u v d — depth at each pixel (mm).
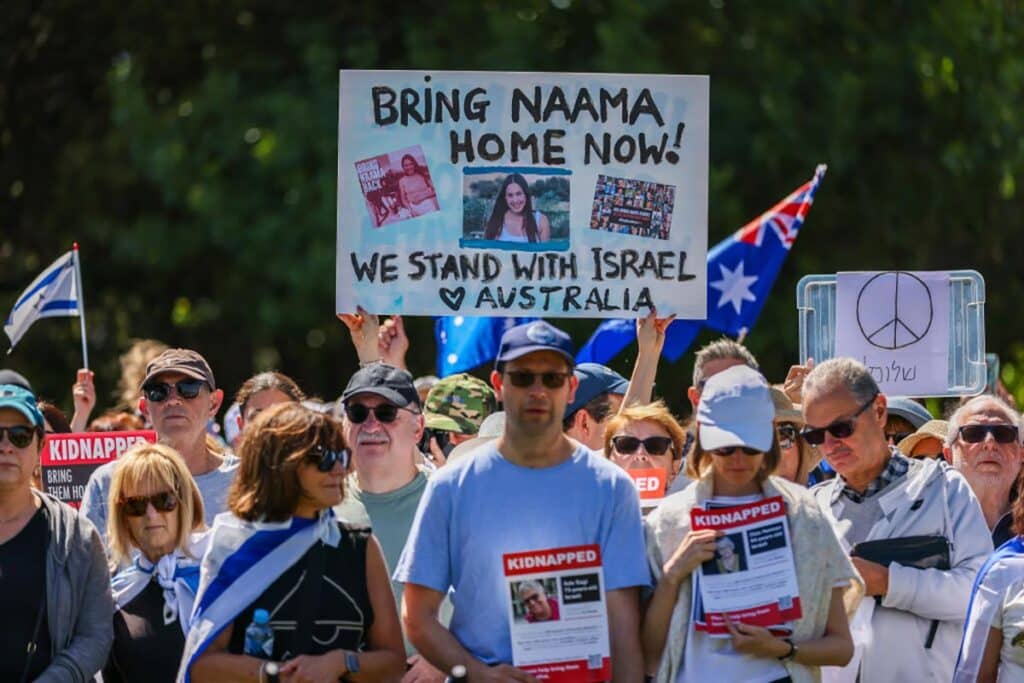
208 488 18000
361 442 16250
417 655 15156
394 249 18344
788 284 44625
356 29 45000
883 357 20000
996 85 47531
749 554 13641
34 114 50156
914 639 15508
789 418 17453
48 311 22422
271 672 13273
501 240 18344
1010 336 51938
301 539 13875
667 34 44344
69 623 15266
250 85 44781
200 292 48156
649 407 17000
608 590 13875
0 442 15250
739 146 43688
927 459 16203
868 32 45406
